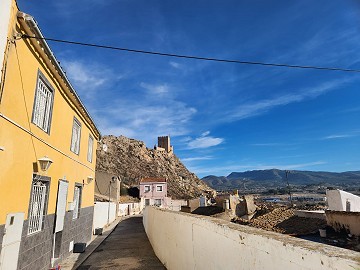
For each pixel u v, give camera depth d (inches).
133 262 332.5
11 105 204.7
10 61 200.2
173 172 4266.7
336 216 442.3
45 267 282.8
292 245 84.3
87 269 309.4
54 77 299.9
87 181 498.6
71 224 387.9
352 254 69.1
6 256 195.5
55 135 313.4
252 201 976.3
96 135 592.4
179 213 248.5
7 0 191.6
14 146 211.5
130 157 4033.0
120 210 1445.6
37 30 221.6
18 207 218.8
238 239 118.8
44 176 276.1
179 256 227.6
